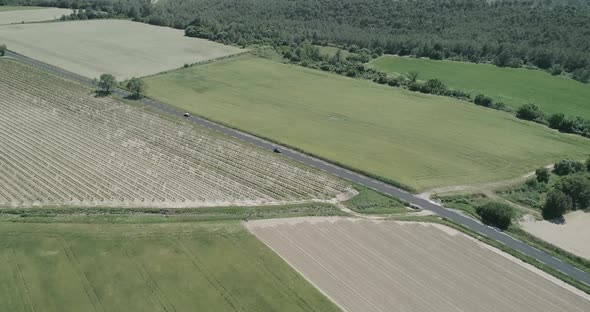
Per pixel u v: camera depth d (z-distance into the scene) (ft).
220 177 367.45
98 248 267.80
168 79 595.06
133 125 453.17
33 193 331.77
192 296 235.61
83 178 353.92
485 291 252.21
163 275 248.73
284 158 399.03
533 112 506.89
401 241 292.20
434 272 264.52
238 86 579.07
